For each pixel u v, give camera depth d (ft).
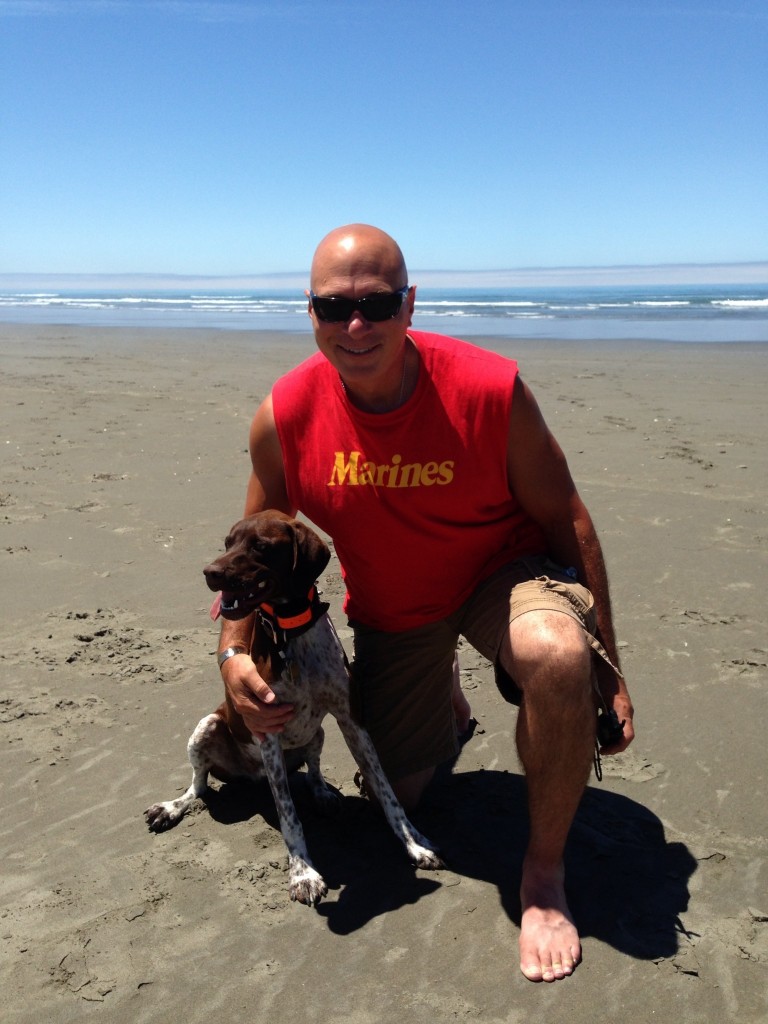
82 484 12.66
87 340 37.42
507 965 4.28
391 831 5.43
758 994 4.05
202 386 21.89
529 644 4.44
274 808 5.71
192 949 4.43
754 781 5.70
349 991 4.14
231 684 4.99
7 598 8.77
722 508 11.13
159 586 9.04
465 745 6.34
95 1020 4.02
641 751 6.07
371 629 5.49
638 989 4.09
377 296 4.49
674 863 4.97
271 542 4.91
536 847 4.65
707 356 27.55
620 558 9.51
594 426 16.22
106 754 6.20
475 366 4.84
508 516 5.20
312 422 5.02
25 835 5.35
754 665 7.17
